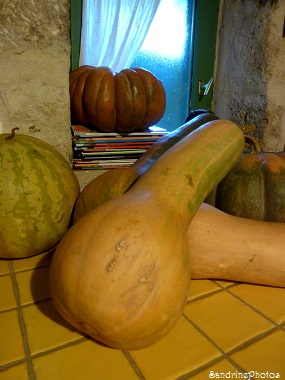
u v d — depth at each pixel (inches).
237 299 22.5
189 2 47.8
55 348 17.9
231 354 17.8
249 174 28.9
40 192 24.2
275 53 41.4
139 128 40.3
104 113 36.0
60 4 30.0
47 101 32.3
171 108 51.7
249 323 20.2
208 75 51.0
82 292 15.6
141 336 16.1
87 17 42.8
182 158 20.6
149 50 48.3
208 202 30.5
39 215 24.4
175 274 16.6
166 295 16.1
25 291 22.9
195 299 22.4
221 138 22.8
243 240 22.8
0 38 29.1
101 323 15.6
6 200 23.2
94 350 17.9
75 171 36.1
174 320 16.8
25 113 31.8
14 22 29.1
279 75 42.4
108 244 16.1
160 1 44.4
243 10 44.2
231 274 23.4
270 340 18.8
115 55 44.9
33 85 31.4
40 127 32.8
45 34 30.4
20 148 24.7
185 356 17.6
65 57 31.9
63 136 34.0
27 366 16.7
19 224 23.9
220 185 29.9
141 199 18.3
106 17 42.9
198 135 22.5
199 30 48.4
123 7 43.0
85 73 37.7
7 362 16.9
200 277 24.2
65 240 17.6
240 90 46.2
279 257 22.5
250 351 18.0
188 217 19.6
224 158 22.5
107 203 18.8
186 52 50.1
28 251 25.8
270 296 22.9
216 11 48.3
